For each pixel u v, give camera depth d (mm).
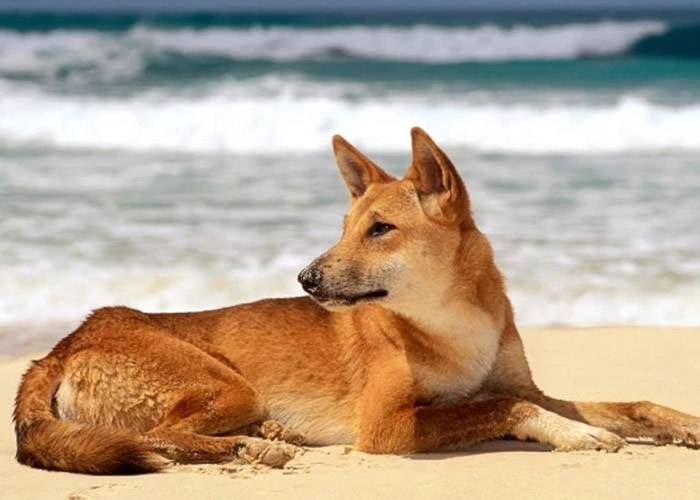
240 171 22469
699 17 65812
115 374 8320
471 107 28422
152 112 27656
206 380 8359
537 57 43594
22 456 7891
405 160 24031
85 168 22797
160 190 20312
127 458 7633
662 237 16547
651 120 26562
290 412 8617
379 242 8164
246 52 41688
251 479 7465
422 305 8188
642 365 10734
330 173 22125
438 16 64312
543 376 10414
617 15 71688
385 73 37500
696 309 13344
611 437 7961
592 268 14938
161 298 13727
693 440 8062
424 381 8289
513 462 7680
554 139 26031
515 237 16578
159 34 41844
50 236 16625
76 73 36531
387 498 6934
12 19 48812
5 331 12695
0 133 26922
